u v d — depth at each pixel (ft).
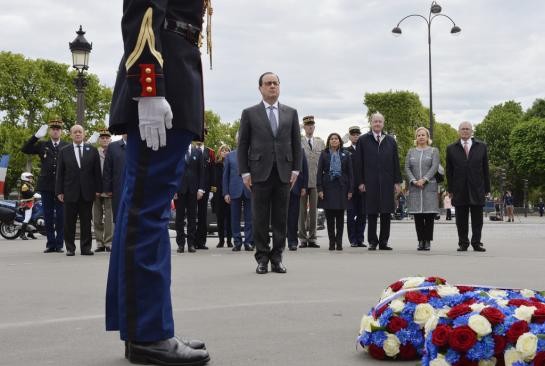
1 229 65.77
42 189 44.29
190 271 28.71
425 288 12.12
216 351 12.45
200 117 12.04
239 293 21.02
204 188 46.98
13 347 12.91
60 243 44.91
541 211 207.21
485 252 40.06
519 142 258.37
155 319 11.30
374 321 11.93
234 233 45.34
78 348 12.80
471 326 10.02
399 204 146.61
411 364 11.56
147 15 11.02
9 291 22.04
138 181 11.52
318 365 11.41
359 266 30.42
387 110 220.02
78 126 41.60
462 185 41.37
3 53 165.37
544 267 29.58
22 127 163.84
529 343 9.78
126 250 11.38
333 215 43.83
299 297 20.02
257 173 28.09
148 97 10.95
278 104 29.45
